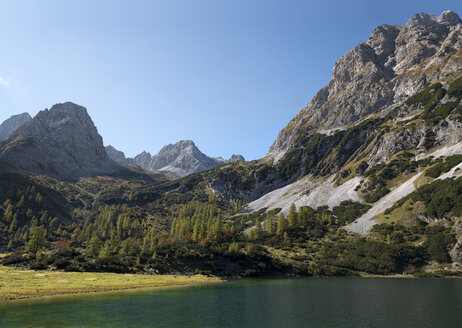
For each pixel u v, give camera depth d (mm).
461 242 140125
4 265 138250
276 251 175875
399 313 60656
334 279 131500
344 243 175375
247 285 109500
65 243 198375
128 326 50062
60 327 47875
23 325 48469
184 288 100062
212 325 51812
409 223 173250
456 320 54438
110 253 162250
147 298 78375
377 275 142625
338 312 62125
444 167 197250
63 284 92625
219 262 152875
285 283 115812
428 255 147750
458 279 121750
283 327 50562
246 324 52531
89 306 65562
